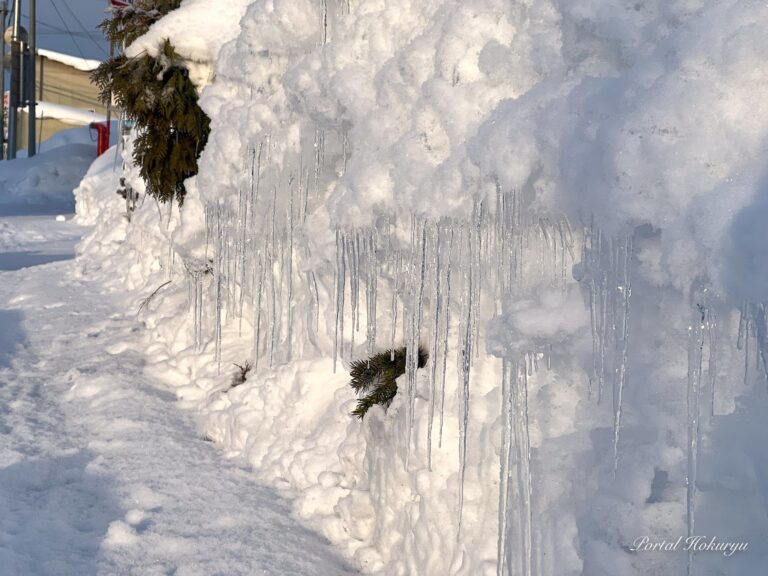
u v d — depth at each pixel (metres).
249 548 3.37
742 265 1.61
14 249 13.48
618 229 1.89
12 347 6.65
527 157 2.29
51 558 3.27
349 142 3.95
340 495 3.66
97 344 6.64
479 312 2.89
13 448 4.38
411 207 2.92
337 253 3.55
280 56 4.66
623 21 2.11
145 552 3.34
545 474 2.41
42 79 40.38
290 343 4.77
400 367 3.45
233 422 4.57
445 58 2.82
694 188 1.74
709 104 1.75
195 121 6.00
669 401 2.04
